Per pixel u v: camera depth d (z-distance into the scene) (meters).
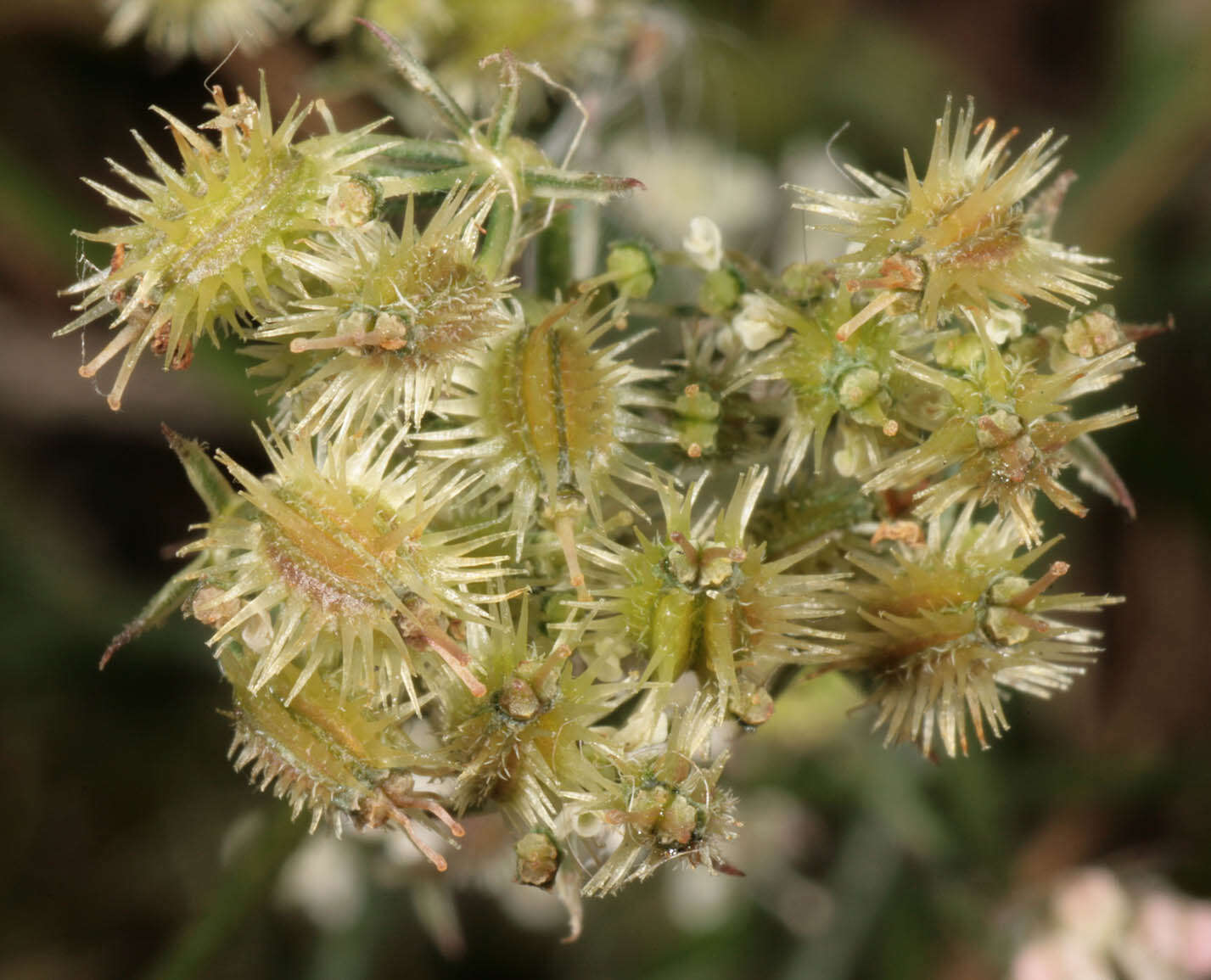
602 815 0.07
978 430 0.07
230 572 0.07
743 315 0.08
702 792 0.07
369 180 0.07
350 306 0.07
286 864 0.09
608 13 0.09
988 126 0.07
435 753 0.07
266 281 0.07
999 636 0.07
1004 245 0.07
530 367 0.07
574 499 0.07
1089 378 0.07
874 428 0.08
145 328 0.07
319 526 0.07
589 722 0.07
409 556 0.07
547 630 0.07
